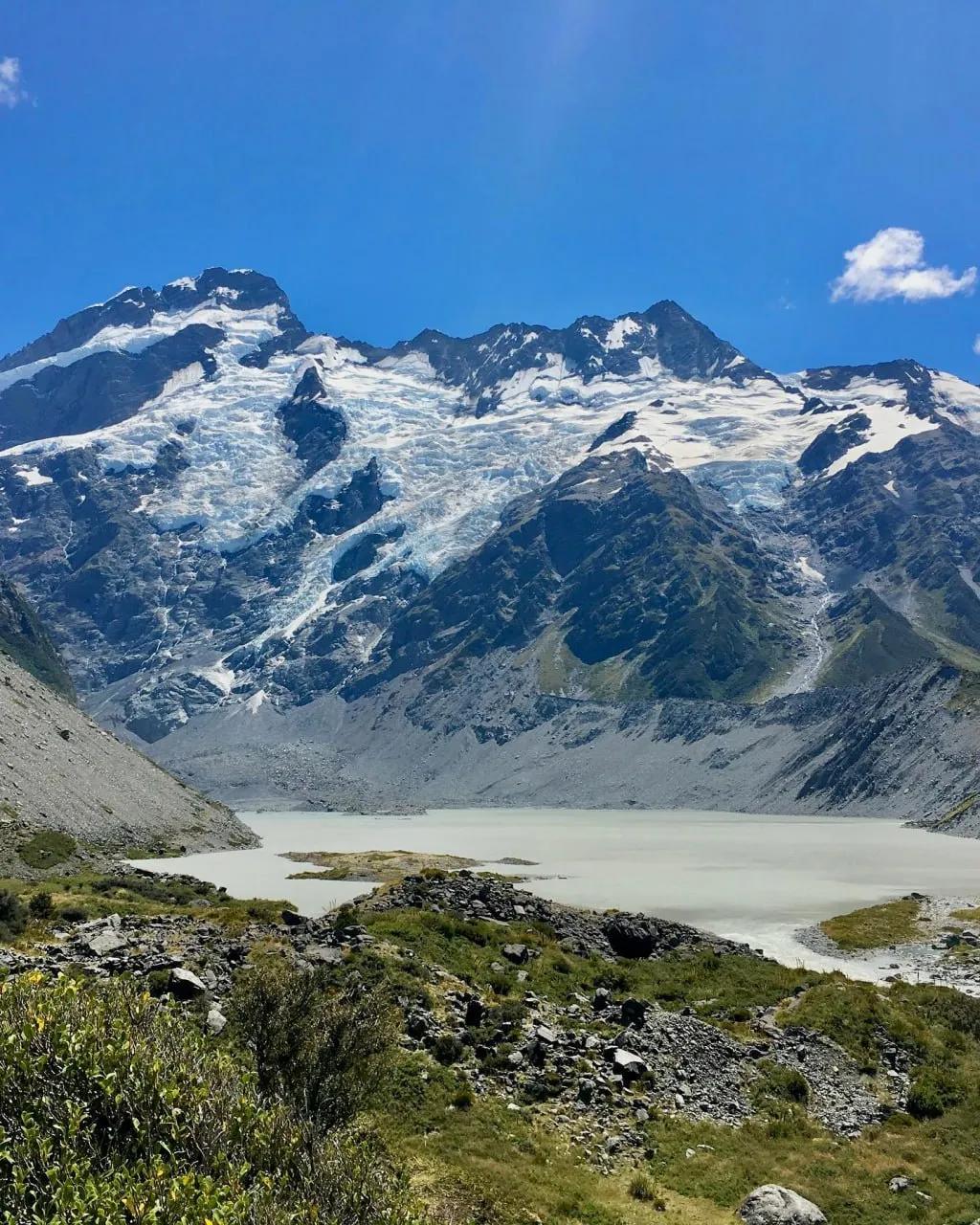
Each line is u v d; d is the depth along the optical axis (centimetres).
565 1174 2670
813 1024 4069
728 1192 2681
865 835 19412
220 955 3881
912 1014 4525
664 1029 3828
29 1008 1471
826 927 9025
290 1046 2369
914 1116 3412
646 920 6388
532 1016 3856
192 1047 1627
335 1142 1680
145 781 15850
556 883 12206
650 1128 3091
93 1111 1359
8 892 4828
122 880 8206
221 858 13538
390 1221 1562
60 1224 1114
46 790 11556
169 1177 1280
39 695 15300
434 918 5219
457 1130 2817
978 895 11131
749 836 19638
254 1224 1275
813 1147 3056
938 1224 2539
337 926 4547
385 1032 2569
